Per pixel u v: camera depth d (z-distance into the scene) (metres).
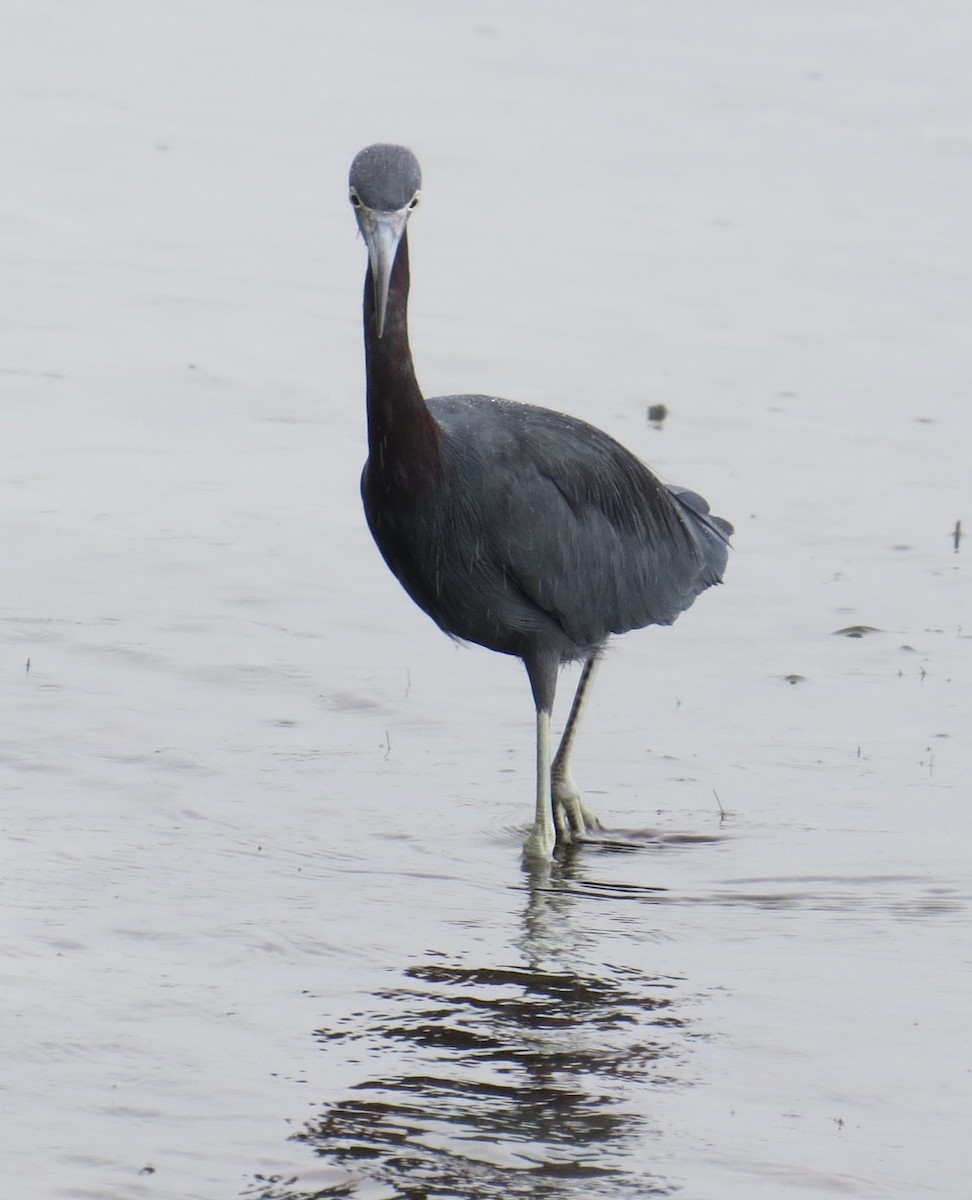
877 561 16.03
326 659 13.37
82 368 19.86
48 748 11.38
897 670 13.69
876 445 19.23
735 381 21.06
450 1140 7.30
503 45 39.31
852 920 9.75
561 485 11.01
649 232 27.28
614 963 9.12
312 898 9.68
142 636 13.41
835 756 12.14
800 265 26.16
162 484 16.81
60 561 14.74
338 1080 7.73
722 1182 7.07
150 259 24.39
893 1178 7.13
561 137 32.44
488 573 10.85
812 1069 8.03
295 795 11.09
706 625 14.58
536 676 11.09
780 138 33.41
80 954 8.73
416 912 9.63
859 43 41.09
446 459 10.66
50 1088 7.50
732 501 17.33
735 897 10.06
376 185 10.27
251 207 27.36
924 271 26.20
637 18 42.44
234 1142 7.19
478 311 23.05
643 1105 7.66
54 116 31.33
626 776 11.80
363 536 16.00
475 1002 8.58
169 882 9.70
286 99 33.78
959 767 11.95
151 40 37.72
